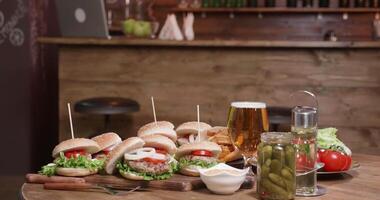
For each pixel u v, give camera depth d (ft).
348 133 12.12
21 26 14.85
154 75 12.63
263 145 4.82
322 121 12.15
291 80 12.15
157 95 12.67
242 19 21.33
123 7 19.69
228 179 4.88
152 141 5.63
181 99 12.59
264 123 5.36
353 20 20.92
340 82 12.01
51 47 16.60
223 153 5.95
